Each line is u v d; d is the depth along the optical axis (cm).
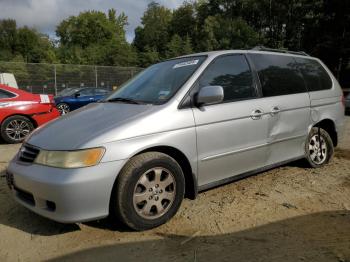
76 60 6000
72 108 1697
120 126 340
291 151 495
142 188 347
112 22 7850
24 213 401
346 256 300
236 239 334
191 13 6688
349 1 3191
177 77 411
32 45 6869
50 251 321
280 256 302
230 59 438
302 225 360
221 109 402
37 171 329
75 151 319
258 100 444
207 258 302
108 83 3008
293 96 492
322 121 555
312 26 3575
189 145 373
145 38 7250
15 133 859
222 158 404
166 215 361
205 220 373
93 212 321
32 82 2755
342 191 454
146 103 387
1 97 851
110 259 305
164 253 312
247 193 447
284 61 506
